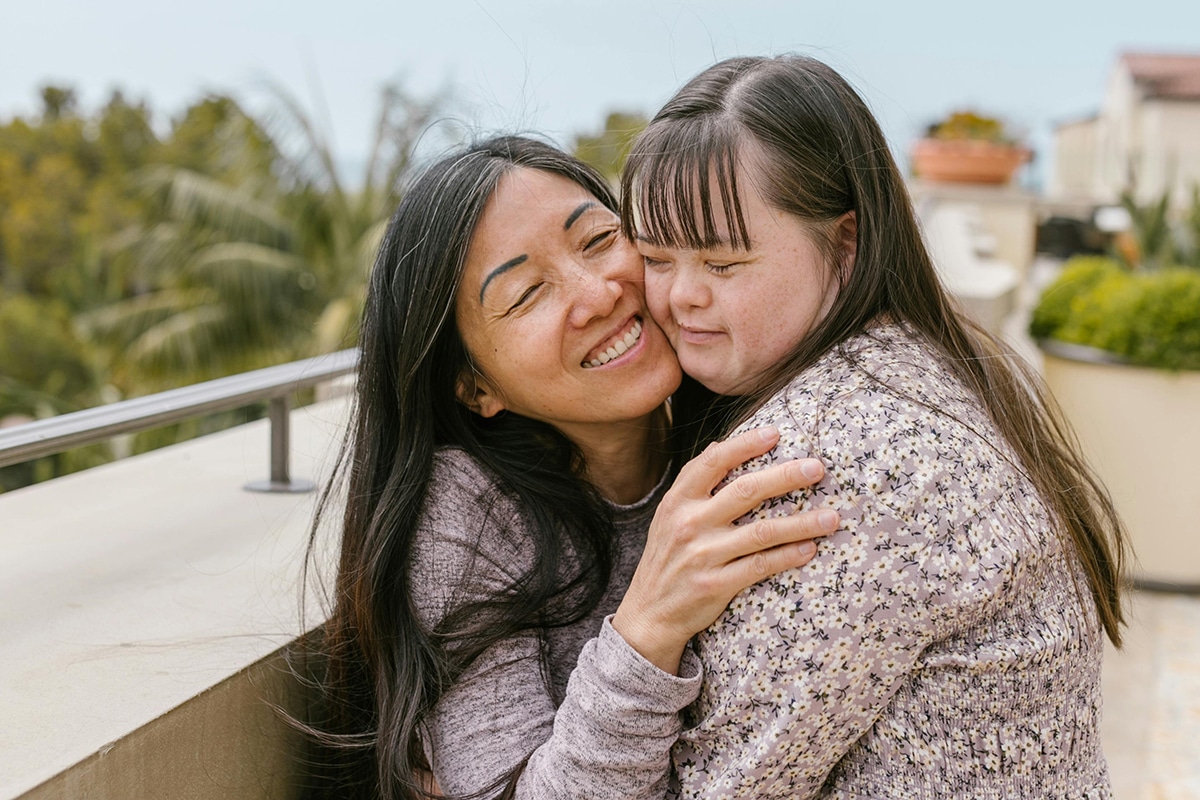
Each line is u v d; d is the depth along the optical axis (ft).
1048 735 3.78
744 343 4.08
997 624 3.68
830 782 3.95
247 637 4.51
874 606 3.56
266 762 4.47
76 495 6.48
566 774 3.85
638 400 4.60
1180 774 9.14
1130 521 12.96
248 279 41.96
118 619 4.63
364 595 4.51
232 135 49.16
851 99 4.07
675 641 3.78
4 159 76.33
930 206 18.42
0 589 4.93
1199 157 51.72
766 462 3.75
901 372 3.84
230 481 6.81
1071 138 92.12
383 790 4.41
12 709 3.78
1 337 49.19
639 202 4.09
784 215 3.90
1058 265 35.86
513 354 4.53
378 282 4.76
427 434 4.67
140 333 43.37
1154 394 12.52
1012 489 3.78
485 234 4.50
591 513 4.80
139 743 3.68
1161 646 11.68
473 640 4.38
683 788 3.91
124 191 72.08
